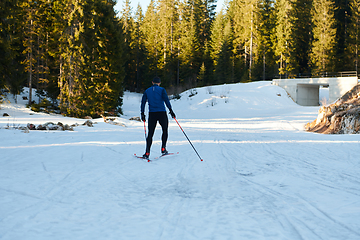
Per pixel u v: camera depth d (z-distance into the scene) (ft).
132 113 108.06
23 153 16.96
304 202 8.82
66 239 6.10
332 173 12.90
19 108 77.30
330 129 38.32
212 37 196.13
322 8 151.94
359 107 37.58
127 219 7.39
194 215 7.77
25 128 32.89
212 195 9.77
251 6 154.81
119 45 90.63
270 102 108.37
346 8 169.07
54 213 7.68
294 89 117.60
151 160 16.61
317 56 152.35
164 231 6.65
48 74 88.38
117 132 34.55
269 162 15.92
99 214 7.72
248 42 160.56
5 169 12.76
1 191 9.51
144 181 11.62
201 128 48.42
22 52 85.40
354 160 16.08
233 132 39.17
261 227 6.90
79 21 73.05
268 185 11.03
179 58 190.70
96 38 79.30
